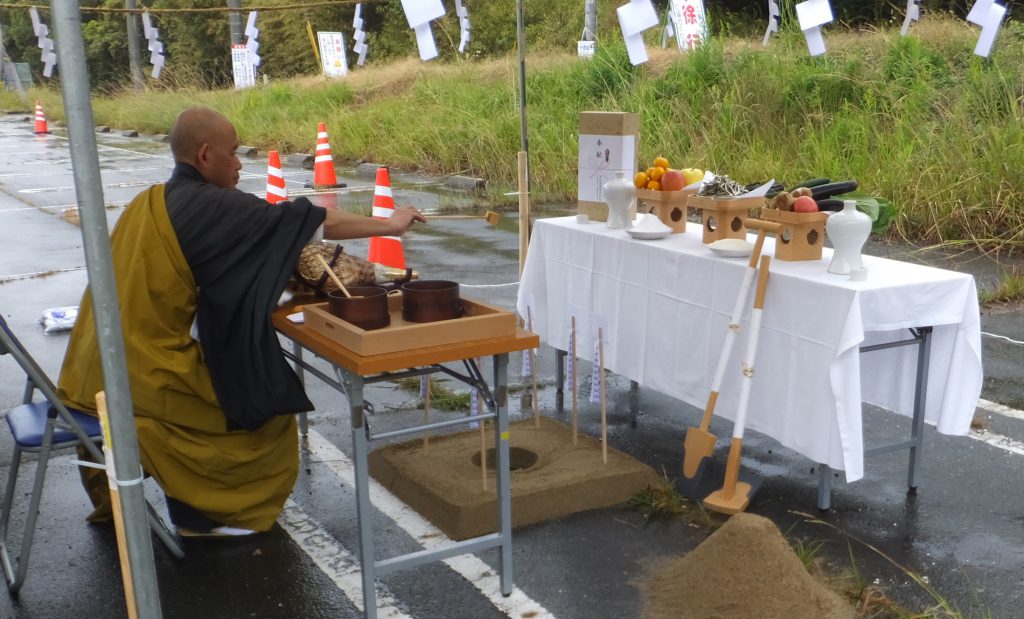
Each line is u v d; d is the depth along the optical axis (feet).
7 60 113.70
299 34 99.35
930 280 11.55
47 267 28.32
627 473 13.08
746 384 12.12
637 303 14.39
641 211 29.78
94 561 11.62
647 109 41.98
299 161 54.80
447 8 82.58
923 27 44.42
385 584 10.98
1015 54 37.45
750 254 12.83
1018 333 20.24
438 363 10.24
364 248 31.50
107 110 84.58
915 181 30.12
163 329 10.68
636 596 10.66
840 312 11.05
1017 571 11.00
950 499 12.78
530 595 10.71
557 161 40.78
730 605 10.09
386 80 68.23
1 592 10.94
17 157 59.72
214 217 10.44
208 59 109.19
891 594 10.57
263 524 11.76
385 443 14.70
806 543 11.68
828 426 11.40
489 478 12.97
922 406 12.64
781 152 36.81
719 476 13.58
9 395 17.43
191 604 10.69
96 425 10.84
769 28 44.21
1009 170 28.50
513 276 26.25
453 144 47.52
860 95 38.91
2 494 13.38
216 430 11.02
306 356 19.47
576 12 80.02
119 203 40.70
